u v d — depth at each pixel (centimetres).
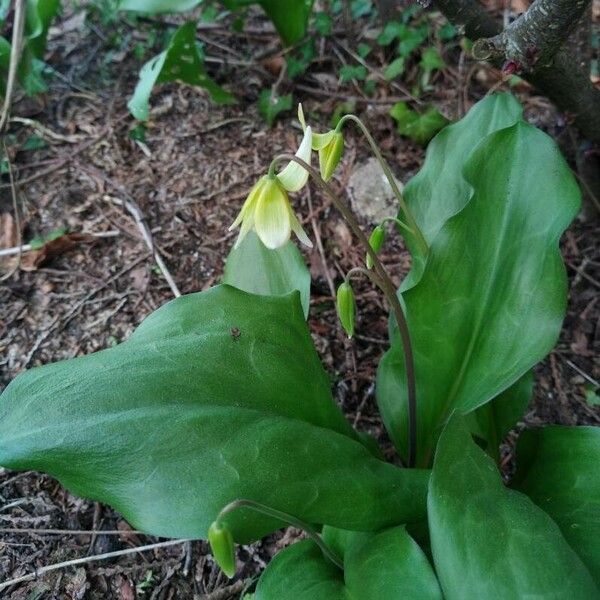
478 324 32
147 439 24
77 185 57
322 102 60
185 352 27
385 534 27
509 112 35
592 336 46
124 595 37
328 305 49
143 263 52
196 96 62
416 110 58
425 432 34
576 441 31
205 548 38
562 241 50
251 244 36
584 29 45
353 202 54
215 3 67
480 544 23
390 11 62
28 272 52
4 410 25
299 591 27
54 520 40
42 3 54
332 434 27
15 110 61
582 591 22
